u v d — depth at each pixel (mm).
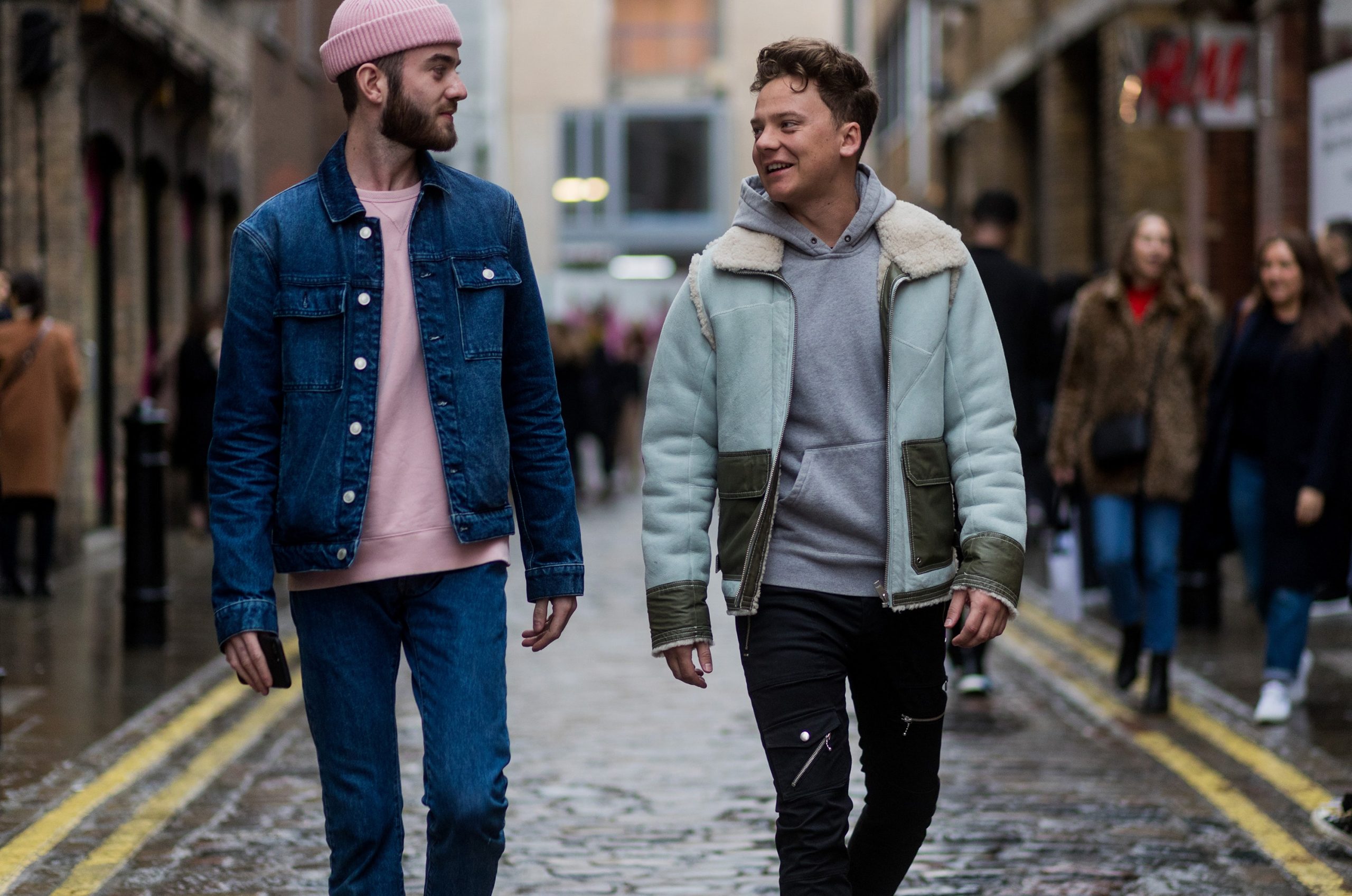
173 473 19547
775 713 4074
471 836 3842
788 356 4102
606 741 7848
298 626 4023
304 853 5926
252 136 22828
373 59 3979
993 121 26734
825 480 4098
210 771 7125
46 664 9758
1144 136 18516
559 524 4227
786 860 4020
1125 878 5688
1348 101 14141
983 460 4117
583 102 64188
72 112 15344
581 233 63844
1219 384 8305
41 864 5766
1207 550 8406
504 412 4188
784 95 4102
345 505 3908
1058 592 8883
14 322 12586
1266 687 8102
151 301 19281
